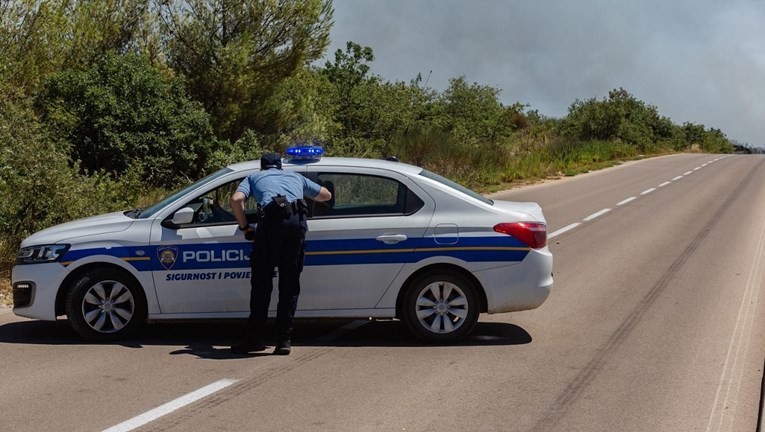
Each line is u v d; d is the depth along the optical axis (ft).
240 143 62.49
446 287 23.89
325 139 71.67
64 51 57.57
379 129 85.40
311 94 75.00
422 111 98.07
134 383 19.95
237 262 23.61
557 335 25.07
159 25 64.64
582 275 35.01
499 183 81.92
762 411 18.08
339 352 23.09
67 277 23.73
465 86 120.57
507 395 19.29
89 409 18.04
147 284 23.56
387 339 24.63
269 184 22.63
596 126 157.69
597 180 90.79
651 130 182.80
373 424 17.25
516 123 148.56
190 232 23.67
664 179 93.30
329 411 18.03
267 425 17.13
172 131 56.13
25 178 35.60
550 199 68.95
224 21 65.00
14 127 39.29
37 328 25.63
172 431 16.75
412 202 24.06
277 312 22.75
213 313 23.79
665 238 46.16
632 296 30.73
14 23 54.08
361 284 23.68
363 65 89.51
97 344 23.67
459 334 23.94
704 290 31.81
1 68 50.11
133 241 23.58
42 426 16.97
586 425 17.33
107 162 54.49
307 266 23.57
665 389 19.77
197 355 22.61
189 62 65.21
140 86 55.93
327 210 23.91
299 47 67.26
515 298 23.93
